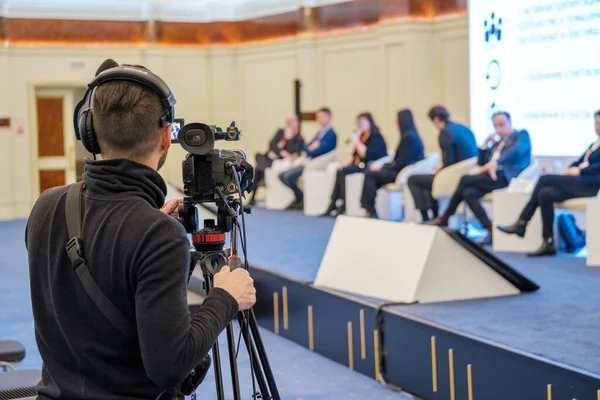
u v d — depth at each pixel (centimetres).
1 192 1088
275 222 850
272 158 1023
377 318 388
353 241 448
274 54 1128
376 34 985
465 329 346
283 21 1104
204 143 166
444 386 347
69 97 1132
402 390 375
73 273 140
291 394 369
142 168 143
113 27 1138
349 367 414
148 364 130
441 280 411
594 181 579
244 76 1180
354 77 1023
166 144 150
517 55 718
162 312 131
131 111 141
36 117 1116
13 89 1094
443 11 884
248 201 1055
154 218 137
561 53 671
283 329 482
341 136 1048
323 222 844
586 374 275
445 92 895
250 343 175
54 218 145
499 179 664
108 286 137
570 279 485
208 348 137
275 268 552
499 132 685
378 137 867
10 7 1079
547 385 293
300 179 971
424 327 359
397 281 414
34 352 435
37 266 146
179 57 1172
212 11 1164
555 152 684
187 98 1181
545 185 592
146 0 1124
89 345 139
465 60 865
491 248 648
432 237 411
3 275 657
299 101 1056
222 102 1184
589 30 643
